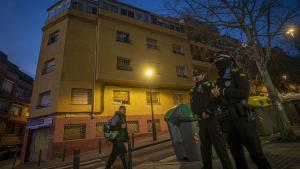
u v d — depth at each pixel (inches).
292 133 283.3
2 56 1046.4
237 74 101.0
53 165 422.0
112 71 681.0
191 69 894.4
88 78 660.1
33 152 610.9
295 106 657.0
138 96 734.5
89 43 703.7
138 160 297.7
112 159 207.0
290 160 153.5
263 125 390.6
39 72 698.2
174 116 240.4
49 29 747.4
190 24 364.8
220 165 181.3
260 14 314.3
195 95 135.0
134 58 749.9
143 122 703.1
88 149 584.7
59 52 664.4
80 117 608.7
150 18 880.9
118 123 210.1
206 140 125.3
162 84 781.3
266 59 330.3
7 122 1063.0
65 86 617.3
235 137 103.7
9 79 1085.8
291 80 808.3
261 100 416.2
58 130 569.0
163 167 206.8
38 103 655.8
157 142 501.7
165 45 866.1
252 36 327.3
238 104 97.7
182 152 236.8
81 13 721.0
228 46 358.0
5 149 857.5
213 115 121.6
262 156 91.9
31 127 633.0
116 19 757.9
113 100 679.7
